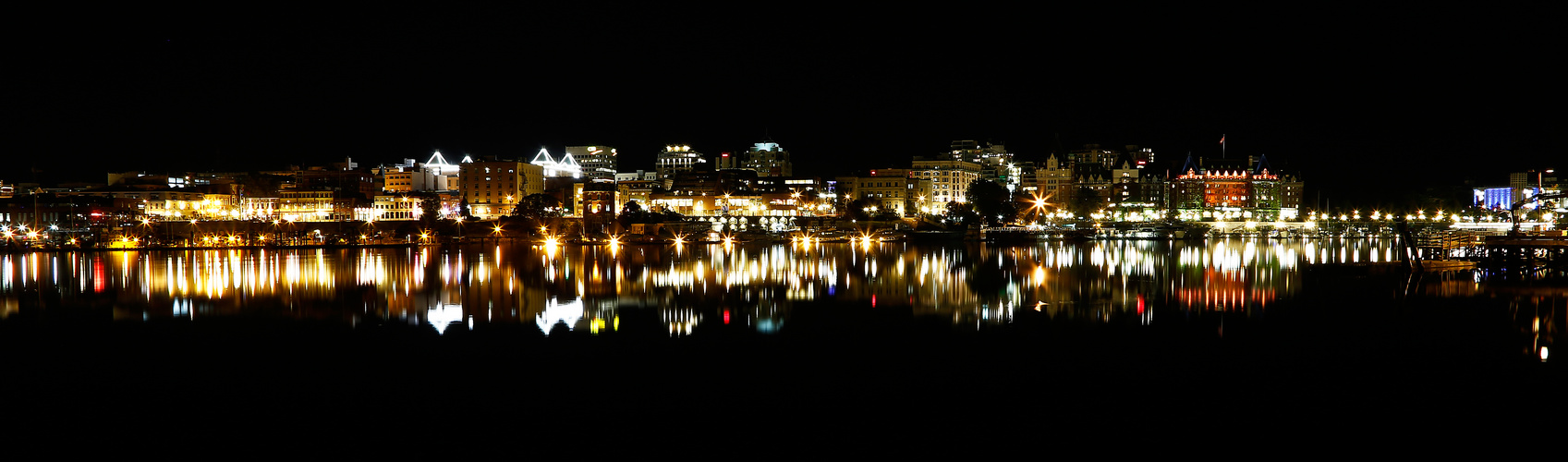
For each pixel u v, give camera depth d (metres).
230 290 97.00
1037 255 178.00
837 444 40.06
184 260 156.75
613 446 39.84
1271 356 56.75
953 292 95.56
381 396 47.50
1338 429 41.41
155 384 50.03
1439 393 47.19
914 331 67.38
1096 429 41.75
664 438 40.91
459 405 45.97
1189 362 54.94
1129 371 52.69
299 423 42.97
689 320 73.69
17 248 188.88
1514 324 69.50
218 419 43.53
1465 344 60.75
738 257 169.00
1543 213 198.25
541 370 53.53
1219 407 45.00
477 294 93.56
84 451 39.09
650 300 87.62
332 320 73.25
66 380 51.12
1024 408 45.00
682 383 50.34
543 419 43.69
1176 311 78.00
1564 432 40.53
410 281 109.56
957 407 45.34
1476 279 108.44
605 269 132.88
